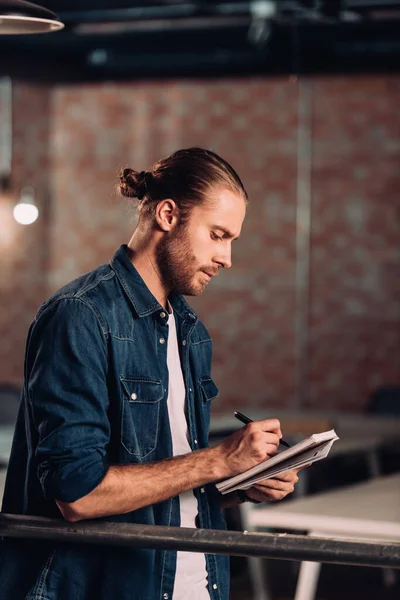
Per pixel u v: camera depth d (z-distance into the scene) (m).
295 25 6.28
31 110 7.94
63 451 1.97
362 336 7.26
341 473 6.88
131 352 2.16
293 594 5.50
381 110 7.18
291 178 7.38
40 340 2.09
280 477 2.32
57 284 7.90
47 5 5.84
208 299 7.57
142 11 5.98
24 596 2.12
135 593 2.12
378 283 7.22
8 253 7.92
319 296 7.34
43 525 2.04
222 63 6.50
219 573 2.29
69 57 6.68
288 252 7.40
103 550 2.12
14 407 6.07
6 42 6.58
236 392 7.52
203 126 7.57
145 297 2.19
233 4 5.88
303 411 6.80
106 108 7.79
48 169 7.91
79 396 2.03
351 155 7.25
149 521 2.14
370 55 6.25
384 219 7.20
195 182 2.19
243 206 2.24
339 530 3.42
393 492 4.07
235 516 3.94
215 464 2.07
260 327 7.47
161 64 6.61
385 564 1.81
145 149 7.70
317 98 7.31
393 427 5.87
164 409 2.21
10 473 2.20
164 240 2.22
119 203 7.75
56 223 7.91
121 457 2.12
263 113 7.43
